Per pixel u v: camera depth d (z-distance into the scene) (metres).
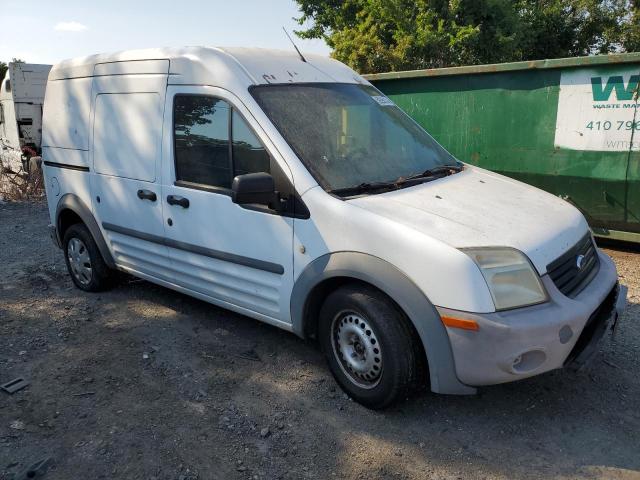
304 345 4.27
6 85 15.66
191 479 2.88
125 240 4.83
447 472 2.90
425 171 3.96
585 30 20.95
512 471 2.90
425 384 3.29
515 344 2.83
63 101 5.29
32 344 4.40
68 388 3.75
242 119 3.73
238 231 3.81
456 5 16.97
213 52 3.99
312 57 4.41
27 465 2.98
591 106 6.35
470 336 2.86
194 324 4.70
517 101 6.91
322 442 3.15
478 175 4.09
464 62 17.41
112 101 4.70
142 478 2.89
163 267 4.54
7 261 6.69
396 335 3.13
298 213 3.46
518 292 2.92
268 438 3.20
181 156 4.17
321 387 3.70
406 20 16.97
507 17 17.53
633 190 6.26
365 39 16.48
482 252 2.92
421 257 2.96
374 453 3.05
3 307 5.18
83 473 2.92
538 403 3.47
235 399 3.59
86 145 5.02
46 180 5.64
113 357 4.16
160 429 3.29
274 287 3.70
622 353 4.05
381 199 3.36
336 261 3.28
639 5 20.78
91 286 5.43
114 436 3.22
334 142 3.75
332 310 3.42
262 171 3.65
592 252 3.62
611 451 3.03
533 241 3.09
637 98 6.01
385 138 4.08
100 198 4.94
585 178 6.57
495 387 3.65
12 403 3.57
